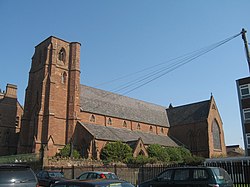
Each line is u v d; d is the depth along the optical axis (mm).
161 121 76750
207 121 70000
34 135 53156
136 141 51438
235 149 97375
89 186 9008
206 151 68250
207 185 15008
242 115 45906
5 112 62938
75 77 57781
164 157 53594
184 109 79938
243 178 23750
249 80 46219
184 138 73688
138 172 28859
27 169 13555
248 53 19062
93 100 61844
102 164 39969
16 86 66875
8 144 61094
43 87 54125
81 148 51938
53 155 50219
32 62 60562
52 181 24562
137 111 72062
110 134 55000
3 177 12547
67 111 55594
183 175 16172
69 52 59938
